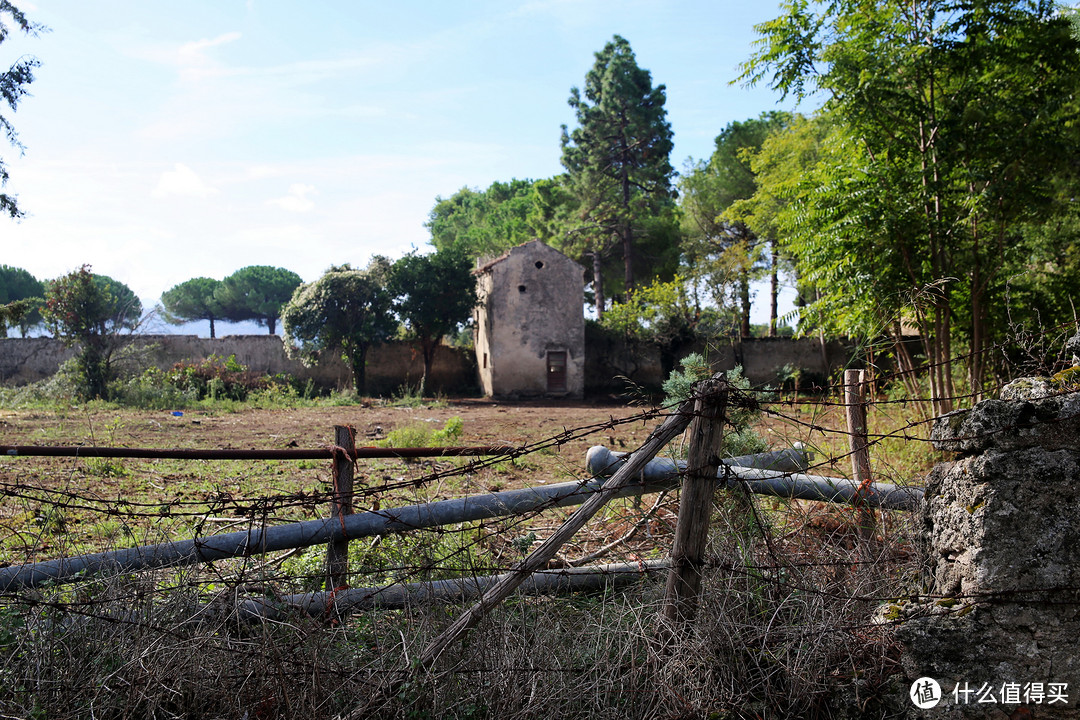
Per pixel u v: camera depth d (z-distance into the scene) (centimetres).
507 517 388
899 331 1039
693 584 333
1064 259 1177
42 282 4678
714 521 408
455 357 3186
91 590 333
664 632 332
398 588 362
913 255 978
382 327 2834
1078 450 285
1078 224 1167
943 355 971
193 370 2567
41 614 318
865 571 371
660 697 311
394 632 340
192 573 348
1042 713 284
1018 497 289
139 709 301
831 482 424
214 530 513
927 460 689
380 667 312
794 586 358
